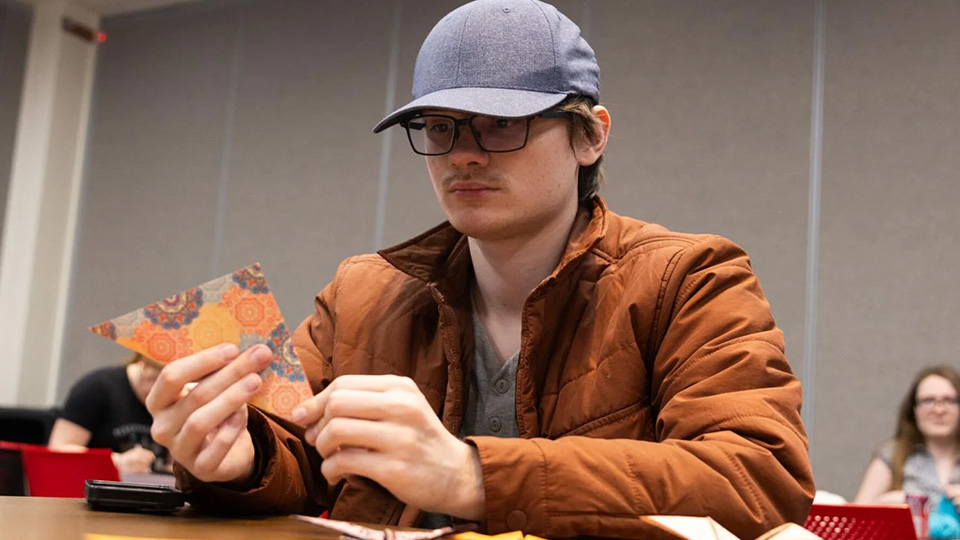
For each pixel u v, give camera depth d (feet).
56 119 18.72
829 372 12.09
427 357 4.03
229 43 17.93
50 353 18.44
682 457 2.86
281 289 16.49
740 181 12.94
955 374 10.84
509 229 3.65
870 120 12.28
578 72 3.75
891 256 11.93
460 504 2.67
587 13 14.38
